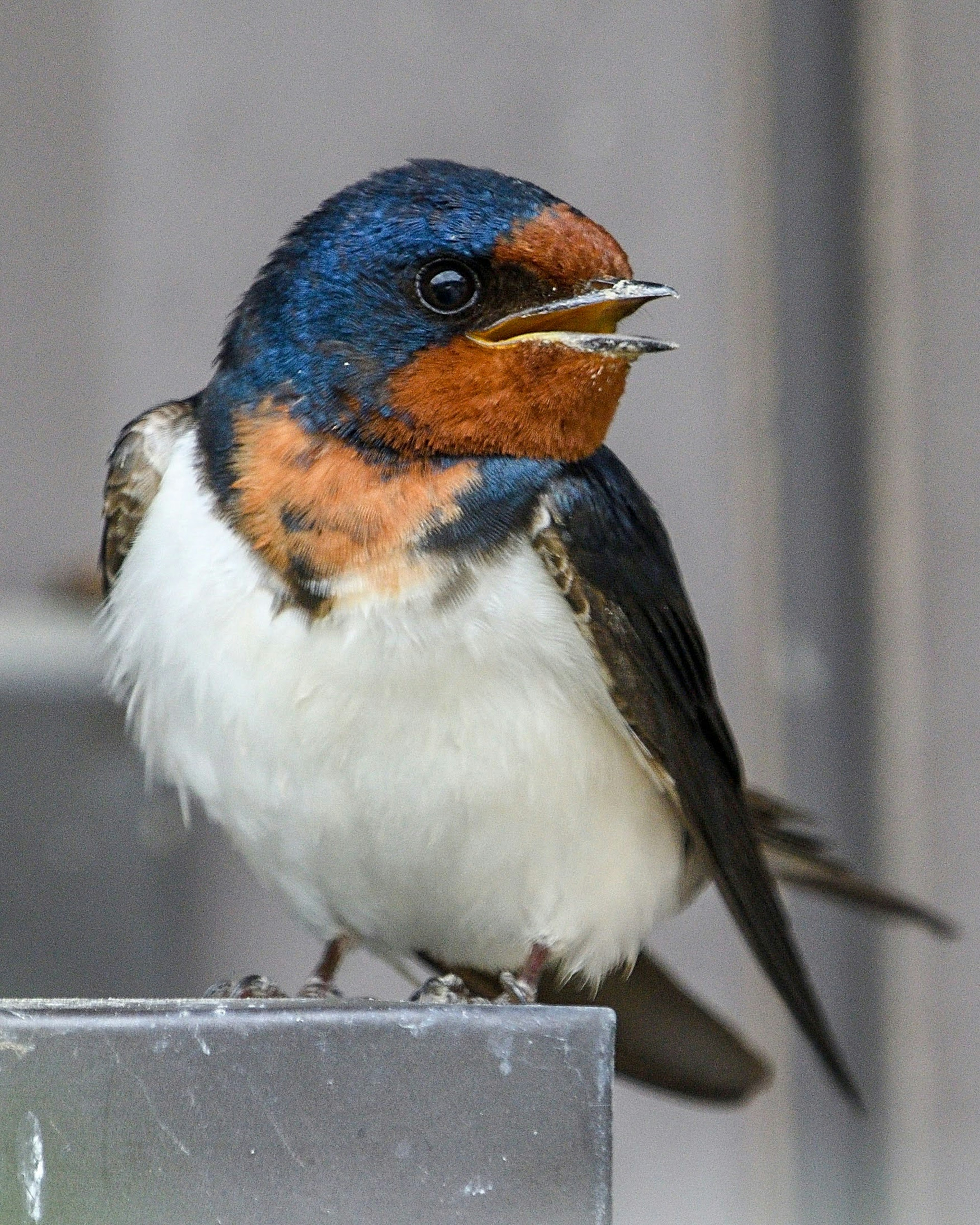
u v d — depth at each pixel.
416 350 5.17
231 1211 3.68
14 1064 3.67
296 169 10.09
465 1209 3.72
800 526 9.71
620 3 9.90
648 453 9.79
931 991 9.84
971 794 9.70
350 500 5.12
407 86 10.02
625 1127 10.08
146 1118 3.68
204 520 5.23
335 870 5.61
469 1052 3.75
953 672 9.70
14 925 8.52
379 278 5.21
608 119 9.91
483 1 9.98
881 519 9.71
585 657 5.30
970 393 9.70
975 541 9.71
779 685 9.70
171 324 10.15
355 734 5.15
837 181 9.67
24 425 10.17
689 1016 6.56
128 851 8.62
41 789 8.48
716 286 9.80
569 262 5.23
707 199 9.81
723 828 5.91
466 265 5.22
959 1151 9.80
